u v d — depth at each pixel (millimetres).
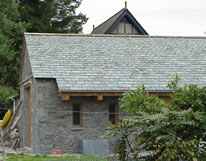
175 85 7691
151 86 19031
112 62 20438
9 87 28906
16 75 31406
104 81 18953
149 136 6902
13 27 30172
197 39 23906
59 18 39406
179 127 6762
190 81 19828
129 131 7137
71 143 18688
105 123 19062
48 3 36812
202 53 22453
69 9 39844
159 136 6445
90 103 19062
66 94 18062
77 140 18750
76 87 18250
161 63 20938
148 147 7090
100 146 18500
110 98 19250
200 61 21609
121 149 7277
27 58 21156
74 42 21703
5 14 30391
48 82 18734
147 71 20109
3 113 30109
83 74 19172
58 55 20312
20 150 19859
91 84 18594
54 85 18781
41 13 36562
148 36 23266
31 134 19312
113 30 33938
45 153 18344
